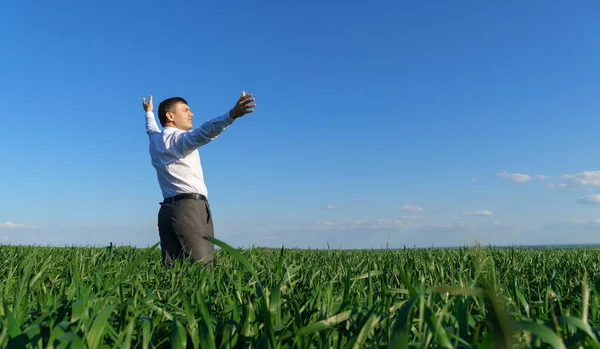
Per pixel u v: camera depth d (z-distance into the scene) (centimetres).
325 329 141
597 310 173
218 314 199
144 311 200
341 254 600
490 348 112
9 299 221
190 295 246
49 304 186
